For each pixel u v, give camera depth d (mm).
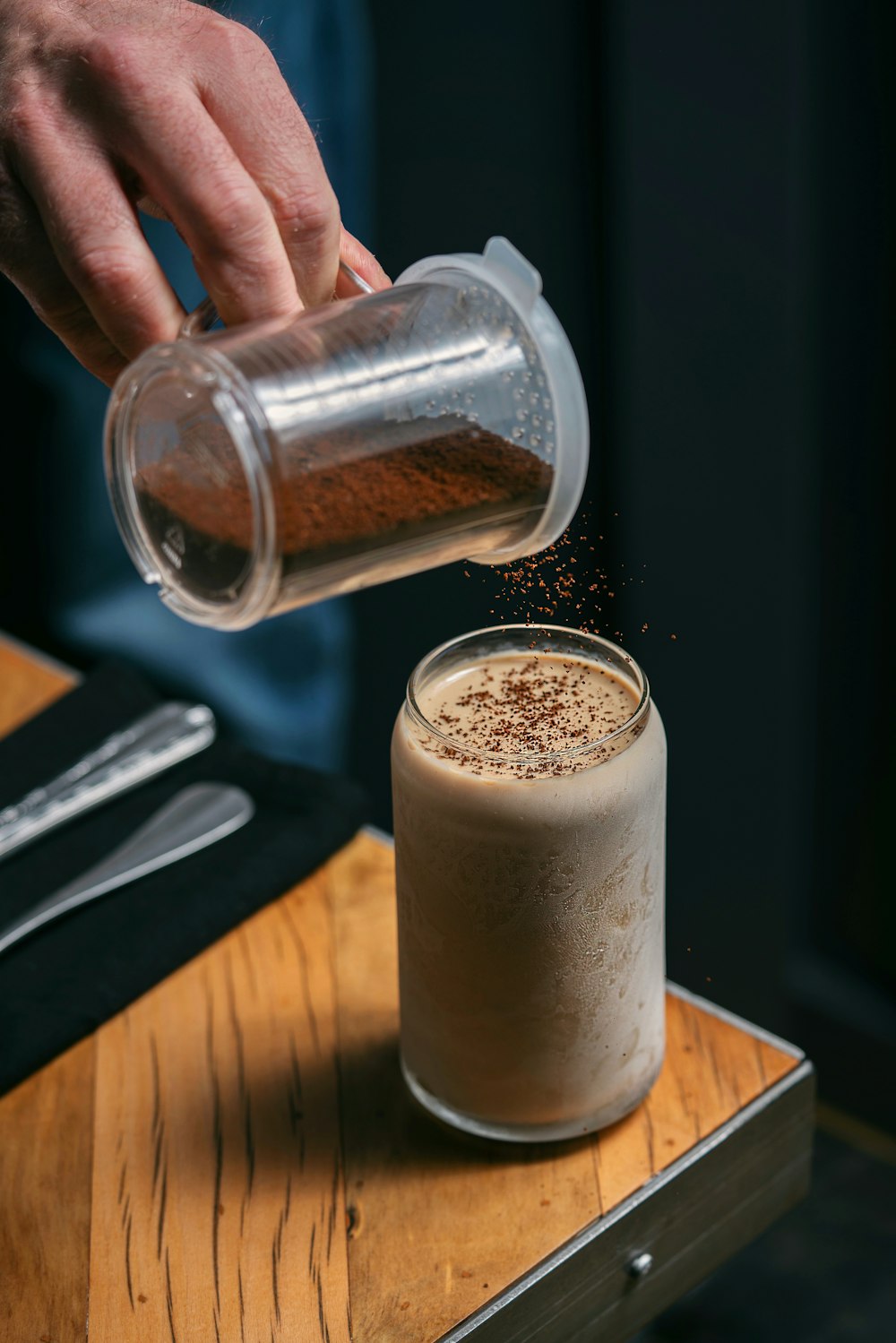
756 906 1448
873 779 1376
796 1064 672
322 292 584
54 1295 567
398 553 529
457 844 554
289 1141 639
